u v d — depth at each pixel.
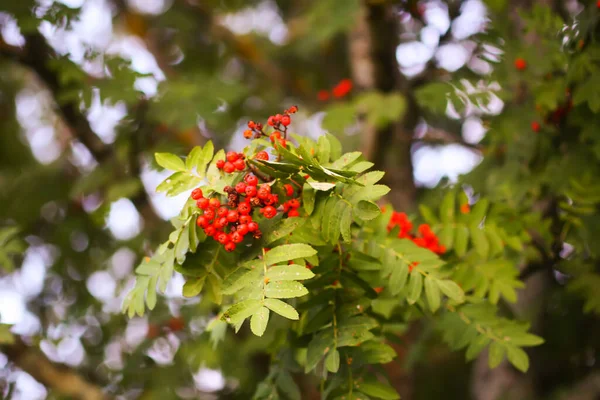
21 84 7.33
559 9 4.84
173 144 5.48
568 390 5.58
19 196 6.45
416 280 2.55
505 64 3.76
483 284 3.00
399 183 6.23
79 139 5.73
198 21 7.74
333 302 2.47
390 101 5.39
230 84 5.61
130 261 6.20
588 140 3.66
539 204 4.10
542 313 5.39
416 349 4.72
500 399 5.76
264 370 5.54
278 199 2.27
